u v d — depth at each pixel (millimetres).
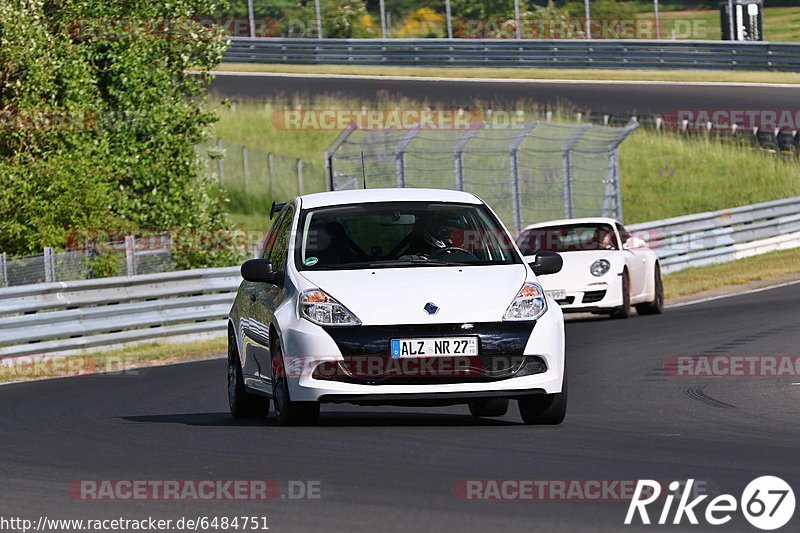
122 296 54719
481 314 26375
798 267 79125
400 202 29875
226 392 38125
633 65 139625
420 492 19562
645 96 127750
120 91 72625
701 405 31375
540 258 29156
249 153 118312
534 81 137625
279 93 134000
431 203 29938
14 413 33656
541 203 95000
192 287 57969
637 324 54938
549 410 27328
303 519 17828
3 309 49531
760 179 114812
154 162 72438
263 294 29344
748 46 136750
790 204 93938
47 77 68188
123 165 71438
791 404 31297
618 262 57969
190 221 72625
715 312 58281
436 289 26766
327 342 26188
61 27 72812
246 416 31250
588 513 17844
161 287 56469
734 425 27609
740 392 33781
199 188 74438
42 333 50562
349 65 149500
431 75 143125
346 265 28203
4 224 63312
